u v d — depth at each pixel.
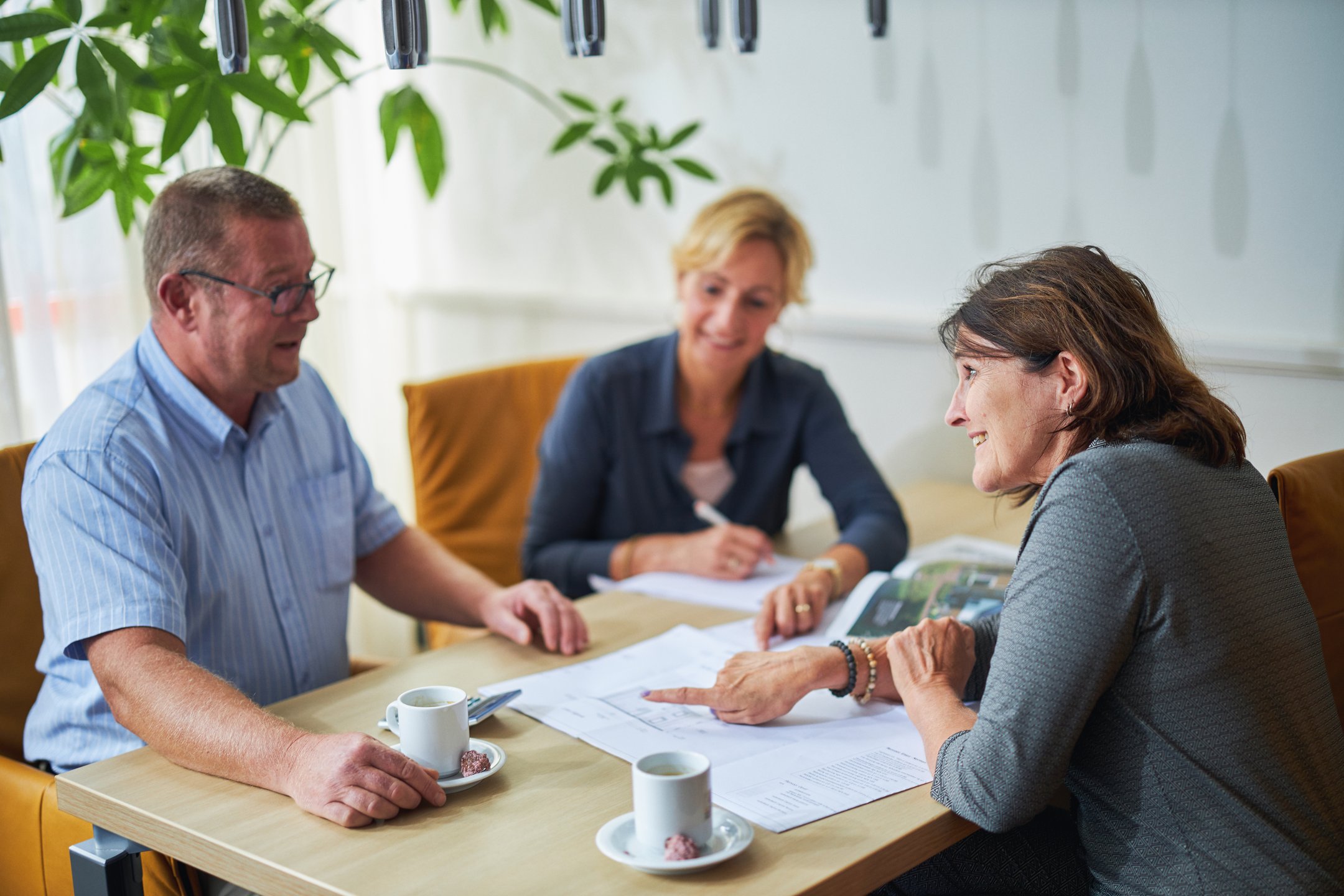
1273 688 1.05
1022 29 2.06
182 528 1.41
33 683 1.53
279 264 1.42
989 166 2.15
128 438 1.38
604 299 2.71
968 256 2.21
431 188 1.95
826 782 1.11
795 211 2.41
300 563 1.59
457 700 1.14
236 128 1.65
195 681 1.20
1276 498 1.36
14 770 1.37
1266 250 1.89
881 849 0.98
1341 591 1.41
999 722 1.05
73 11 1.60
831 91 2.31
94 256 2.28
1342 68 1.77
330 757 1.07
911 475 2.36
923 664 1.24
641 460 2.01
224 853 1.00
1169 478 1.05
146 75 1.61
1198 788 1.03
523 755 1.18
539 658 1.46
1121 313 1.12
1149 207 1.99
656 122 2.57
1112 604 1.02
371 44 2.82
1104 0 1.97
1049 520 1.07
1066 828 1.28
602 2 1.39
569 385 2.02
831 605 1.64
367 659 1.82
